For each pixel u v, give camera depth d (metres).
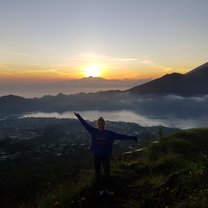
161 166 11.39
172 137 15.09
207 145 13.62
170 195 8.98
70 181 12.79
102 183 10.62
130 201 9.44
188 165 10.34
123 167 12.02
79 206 9.84
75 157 48.12
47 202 10.84
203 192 7.99
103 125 10.51
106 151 10.39
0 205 18.12
